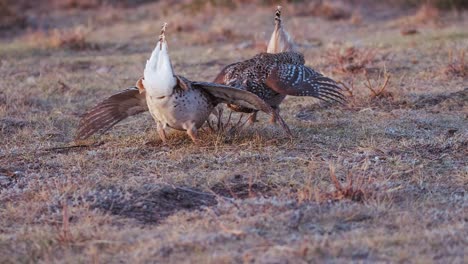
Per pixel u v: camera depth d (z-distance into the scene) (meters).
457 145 11.61
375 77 16.38
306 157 11.23
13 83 17.28
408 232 8.55
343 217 9.01
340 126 12.87
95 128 12.14
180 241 8.37
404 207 9.37
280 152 11.39
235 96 11.26
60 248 8.47
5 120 13.67
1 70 18.89
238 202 9.48
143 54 21.17
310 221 8.91
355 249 8.10
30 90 16.27
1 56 20.89
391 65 17.27
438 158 11.19
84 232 8.79
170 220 9.13
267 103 11.83
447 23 24.42
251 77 11.68
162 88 10.87
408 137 12.22
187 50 21.48
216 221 8.98
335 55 17.73
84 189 10.02
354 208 9.17
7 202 9.90
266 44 20.31
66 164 11.28
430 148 11.59
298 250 7.99
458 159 11.14
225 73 12.04
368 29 24.31
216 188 10.16
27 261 8.18
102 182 10.32
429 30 22.84
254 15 26.84
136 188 10.05
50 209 9.57
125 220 9.21
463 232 8.48
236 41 22.53
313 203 9.41
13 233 8.95
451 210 9.22
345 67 16.89
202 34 23.11
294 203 9.39
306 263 7.80
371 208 9.24
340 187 9.66
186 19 26.33
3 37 26.11
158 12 28.92
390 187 9.99
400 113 13.66
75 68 19.16
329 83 12.08
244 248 8.20
